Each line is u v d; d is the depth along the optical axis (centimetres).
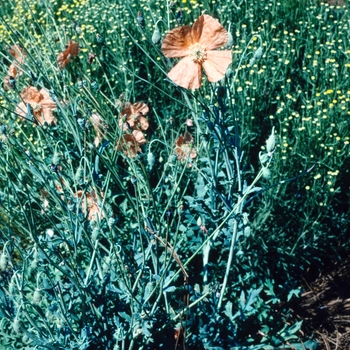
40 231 80
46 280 56
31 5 129
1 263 49
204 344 64
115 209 78
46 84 71
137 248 66
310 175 80
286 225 79
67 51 64
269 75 96
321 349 73
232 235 62
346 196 84
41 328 57
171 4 61
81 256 71
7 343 60
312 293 81
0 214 79
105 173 82
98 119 65
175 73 51
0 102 86
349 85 90
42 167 61
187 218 74
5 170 57
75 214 56
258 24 110
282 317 71
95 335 58
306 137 82
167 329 62
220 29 50
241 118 85
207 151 63
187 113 89
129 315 60
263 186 78
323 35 105
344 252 86
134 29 107
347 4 111
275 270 79
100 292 59
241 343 67
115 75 99
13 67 69
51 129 69
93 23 118
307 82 93
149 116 96
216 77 51
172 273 59
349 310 78
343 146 80
